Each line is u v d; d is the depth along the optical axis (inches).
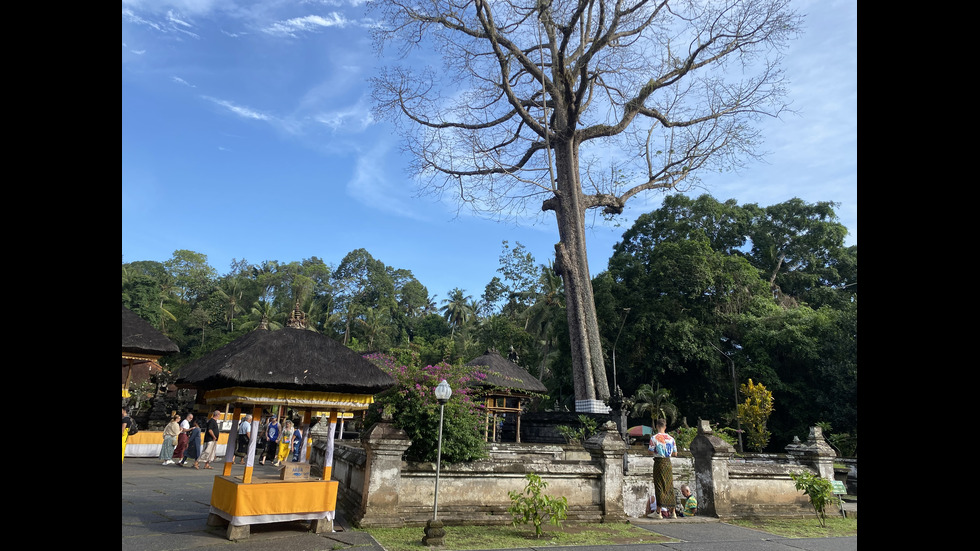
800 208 1892.2
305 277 2780.5
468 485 345.1
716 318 1508.4
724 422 1457.9
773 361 1434.5
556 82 1097.4
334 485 305.4
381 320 2733.8
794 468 439.8
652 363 1457.9
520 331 1689.2
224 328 2571.4
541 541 302.4
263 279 2910.9
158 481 487.8
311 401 300.5
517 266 1904.5
